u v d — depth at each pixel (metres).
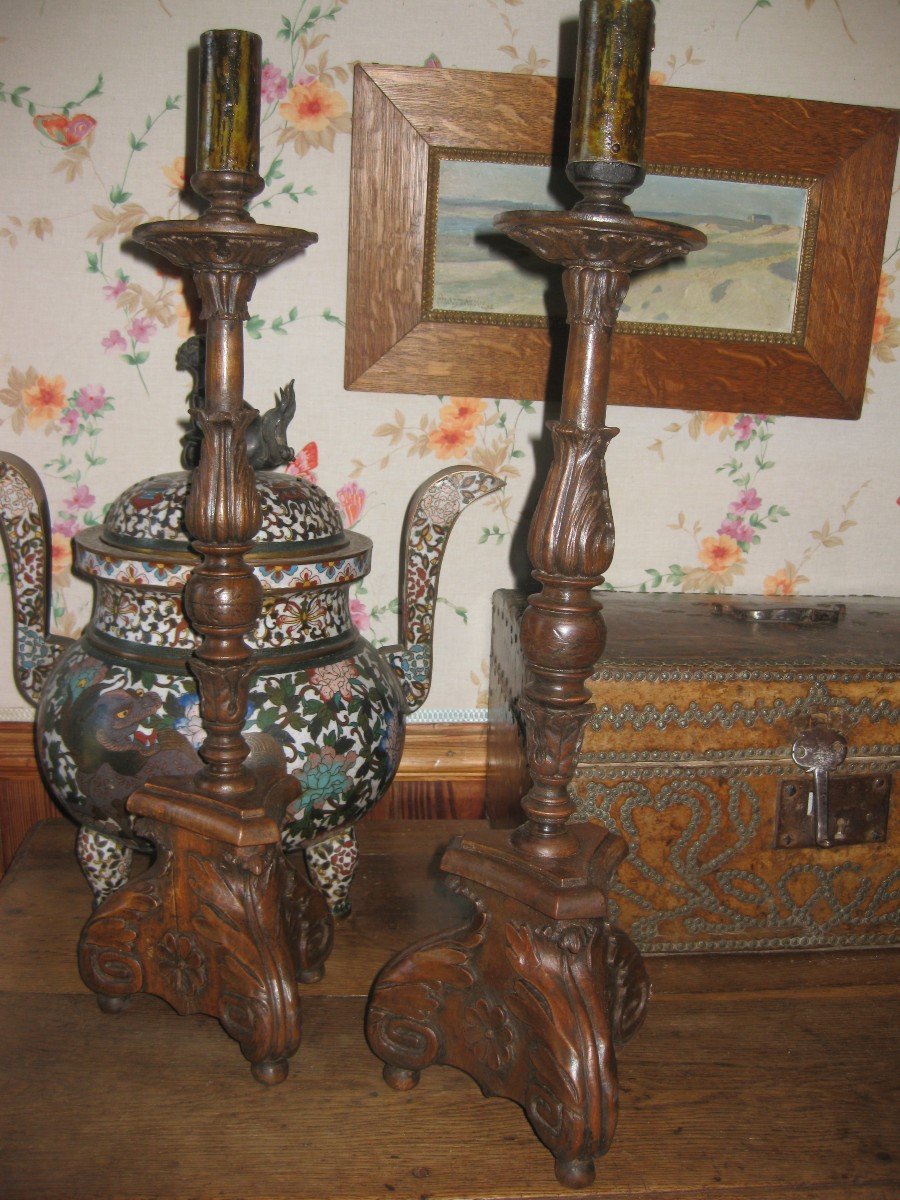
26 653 0.90
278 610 0.79
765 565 1.13
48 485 1.02
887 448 1.12
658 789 0.83
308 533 0.80
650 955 0.88
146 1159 0.64
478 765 1.12
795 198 1.03
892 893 0.89
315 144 0.98
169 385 1.01
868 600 1.12
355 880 0.98
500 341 1.02
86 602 1.06
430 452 1.06
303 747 0.78
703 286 1.04
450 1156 0.66
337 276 1.00
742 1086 0.72
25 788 1.09
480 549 1.09
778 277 1.04
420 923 0.91
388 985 0.70
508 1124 0.69
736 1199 0.62
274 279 1.00
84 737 0.77
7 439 1.01
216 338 0.65
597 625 0.61
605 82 0.54
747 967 0.87
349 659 0.84
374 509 1.06
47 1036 0.75
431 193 0.98
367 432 1.04
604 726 0.82
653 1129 0.68
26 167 0.95
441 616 1.11
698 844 0.85
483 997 0.68
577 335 0.57
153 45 0.94
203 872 0.70
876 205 1.04
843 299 1.05
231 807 0.69
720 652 0.86
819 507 1.12
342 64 0.96
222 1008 0.72
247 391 1.02
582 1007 0.63
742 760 0.84
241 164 0.63
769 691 0.83
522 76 0.97
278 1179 0.63
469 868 0.66
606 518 0.59
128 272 0.99
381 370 1.01
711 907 0.87
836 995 0.83
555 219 0.53
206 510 0.66
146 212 0.98
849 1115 0.69
